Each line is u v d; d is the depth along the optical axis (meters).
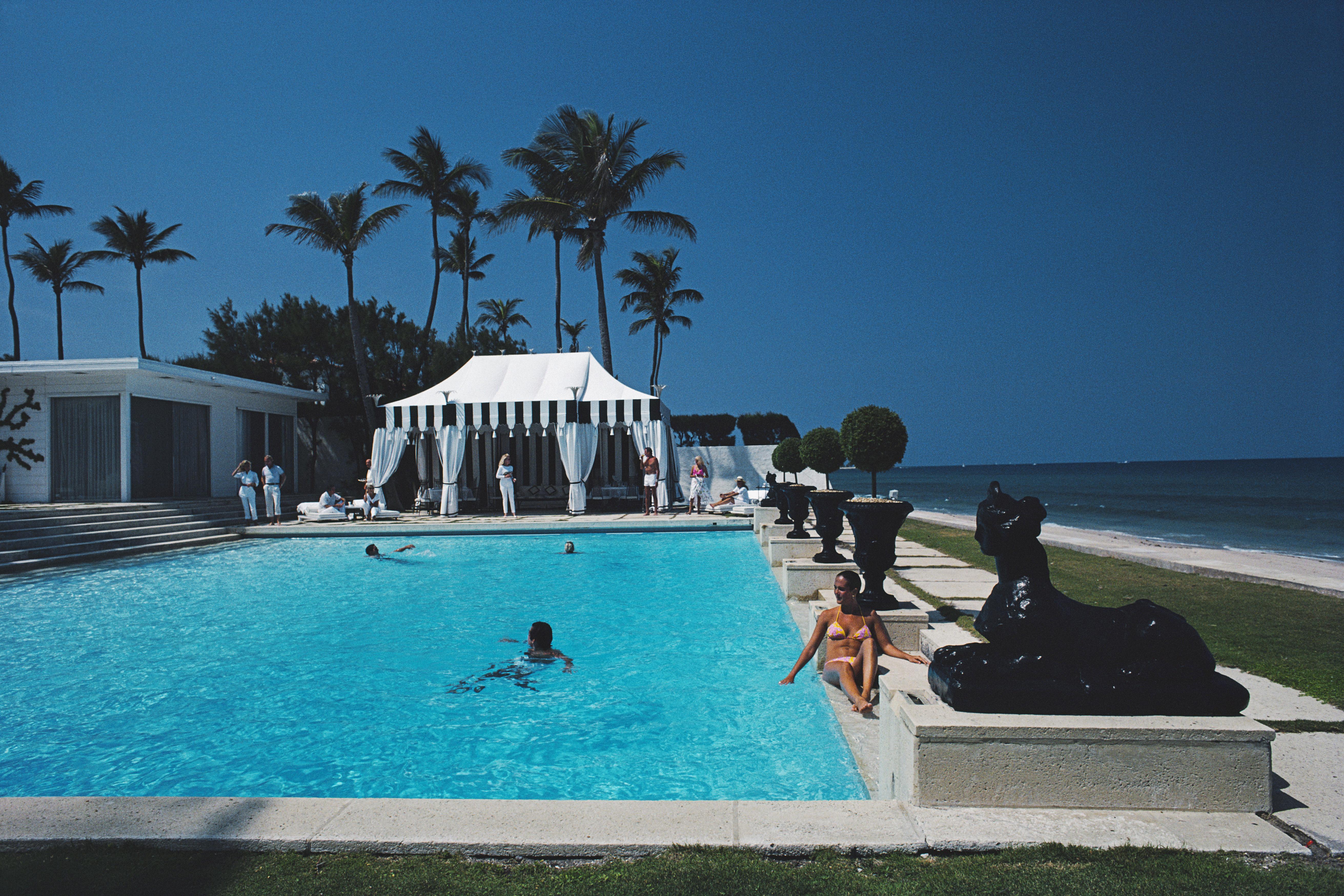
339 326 25.97
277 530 15.90
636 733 4.28
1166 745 2.62
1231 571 7.96
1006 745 2.66
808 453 9.34
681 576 10.32
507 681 5.41
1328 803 2.65
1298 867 2.23
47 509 14.40
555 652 6.04
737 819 2.60
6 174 33.12
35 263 35.38
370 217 23.91
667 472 21.25
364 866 2.38
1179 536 19.16
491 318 44.25
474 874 2.32
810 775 3.64
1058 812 2.61
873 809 2.66
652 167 24.94
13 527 12.49
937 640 5.16
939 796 2.67
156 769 3.90
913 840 2.41
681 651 6.18
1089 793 2.63
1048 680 2.79
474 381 20.59
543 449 22.73
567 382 19.70
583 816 2.64
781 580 9.15
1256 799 2.59
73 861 2.42
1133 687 2.74
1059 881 2.18
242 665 5.95
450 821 2.61
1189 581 7.91
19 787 3.70
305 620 7.68
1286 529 21.75
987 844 2.39
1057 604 2.89
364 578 10.57
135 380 17.67
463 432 18.95
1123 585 7.61
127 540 13.56
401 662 5.99
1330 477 86.00
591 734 4.28
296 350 26.06
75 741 4.30
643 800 3.20
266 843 2.50
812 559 7.70
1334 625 5.57
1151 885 2.15
